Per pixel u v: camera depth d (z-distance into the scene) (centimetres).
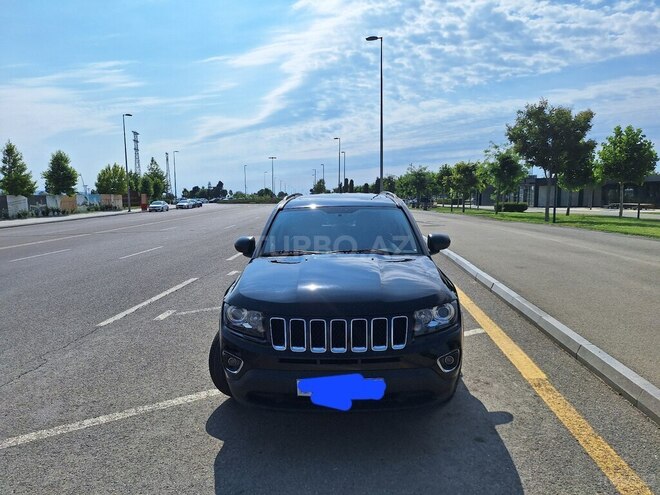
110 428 351
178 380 437
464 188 4278
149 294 798
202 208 6519
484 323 598
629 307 629
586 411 365
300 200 521
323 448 321
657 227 2009
